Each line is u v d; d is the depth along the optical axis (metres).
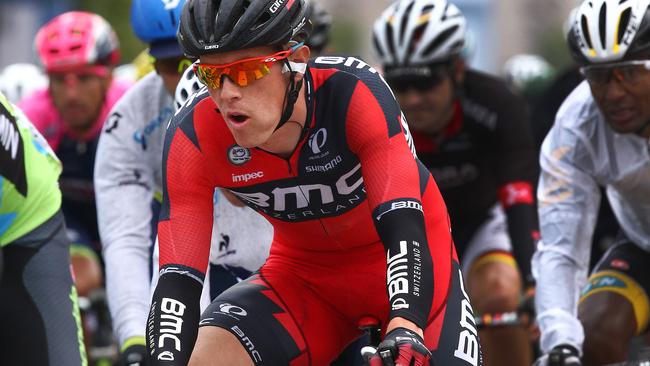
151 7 13.84
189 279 10.08
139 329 12.91
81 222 21.14
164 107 14.45
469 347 10.76
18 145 10.45
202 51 9.48
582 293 14.57
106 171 14.20
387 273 9.62
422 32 17.80
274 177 10.73
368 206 11.17
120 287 13.31
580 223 13.62
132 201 14.08
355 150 10.39
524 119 18.53
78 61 19.73
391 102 10.34
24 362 10.14
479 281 17.95
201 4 9.65
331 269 11.80
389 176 9.99
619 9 12.59
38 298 10.44
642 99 12.76
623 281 14.46
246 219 12.79
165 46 13.84
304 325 11.51
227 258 12.91
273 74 9.73
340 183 10.80
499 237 18.97
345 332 11.98
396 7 18.70
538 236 17.58
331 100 10.34
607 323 13.96
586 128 13.59
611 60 12.60
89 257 20.17
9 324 10.24
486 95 18.34
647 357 11.73
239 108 9.65
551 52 118.38
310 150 10.49
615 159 13.55
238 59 9.52
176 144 10.41
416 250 9.61
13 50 57.19
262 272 11.91
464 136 18.52
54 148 20.39
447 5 18.41
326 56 10.66
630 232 14.96
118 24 54.03
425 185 11.12
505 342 16.92
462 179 18.92
